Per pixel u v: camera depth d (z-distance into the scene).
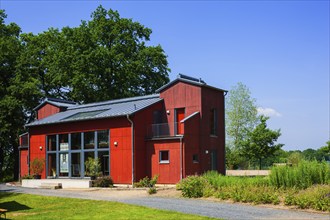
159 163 27.95
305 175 17.28
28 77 43.88
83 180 27.77
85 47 45.06
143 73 46.88
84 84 43.31
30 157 36.19
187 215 14.27
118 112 29.25
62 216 15.70
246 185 18.19
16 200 21.69
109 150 29.42
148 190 21.78
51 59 45.84
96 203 18.61
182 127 27.27
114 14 48.09
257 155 40.12
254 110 53.06
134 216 14.62
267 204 15.96
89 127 30.97
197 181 19.86
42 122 34.75
